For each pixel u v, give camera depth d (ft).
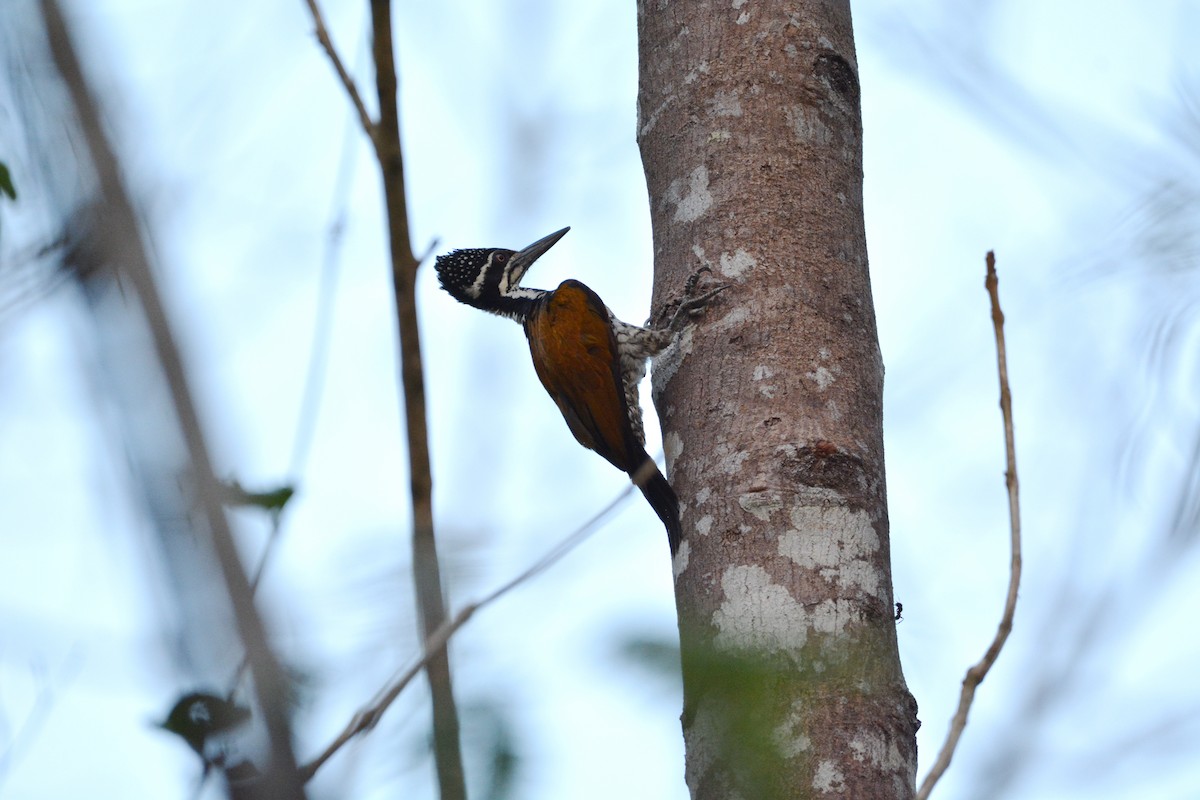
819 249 31.17
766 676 18.58
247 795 15.38
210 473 14.44
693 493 28.48
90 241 15.49
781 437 27.99
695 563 27.50
